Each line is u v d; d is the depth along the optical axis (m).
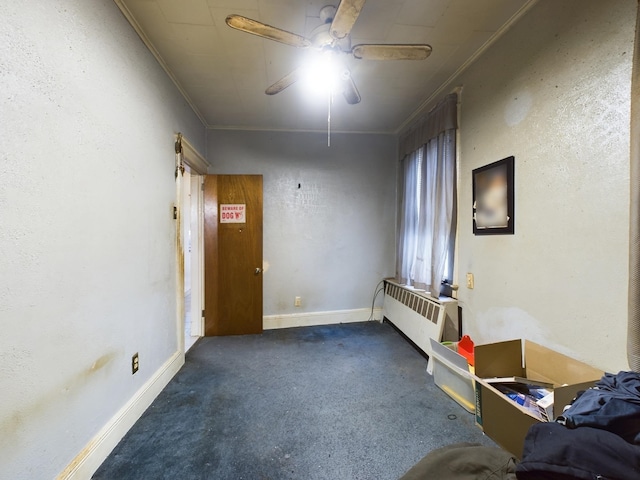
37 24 1.09
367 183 3.84
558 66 1.54
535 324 1.70
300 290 3.73
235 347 3.02
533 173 1.70
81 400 1.33
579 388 1.28
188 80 2.46
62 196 1.22
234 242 3.42
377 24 1.82
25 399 1.05
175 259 2.46
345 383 2.27
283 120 3.37
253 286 3.45
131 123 1.76
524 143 1.76
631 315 1.14
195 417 1.84
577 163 1.44
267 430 1.72
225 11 1.71
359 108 3.06
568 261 1.50
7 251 0.98
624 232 1.25
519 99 1.79
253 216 3.45
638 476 0.78
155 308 2.09
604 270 1.33
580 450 0.84
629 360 1.15
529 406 1.43
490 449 1.05
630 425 0.93
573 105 1.46
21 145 1.03
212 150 3.51
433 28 1.87
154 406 1.96
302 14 1.74
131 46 1.76
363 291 3.89
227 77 2.43
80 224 1.33
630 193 1.15
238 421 1.80
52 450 1.17
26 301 1.05
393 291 3.59
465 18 1.78
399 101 2.89
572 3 1.45
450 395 2.05
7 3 0.98
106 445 1.49
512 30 1.83
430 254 2.79
